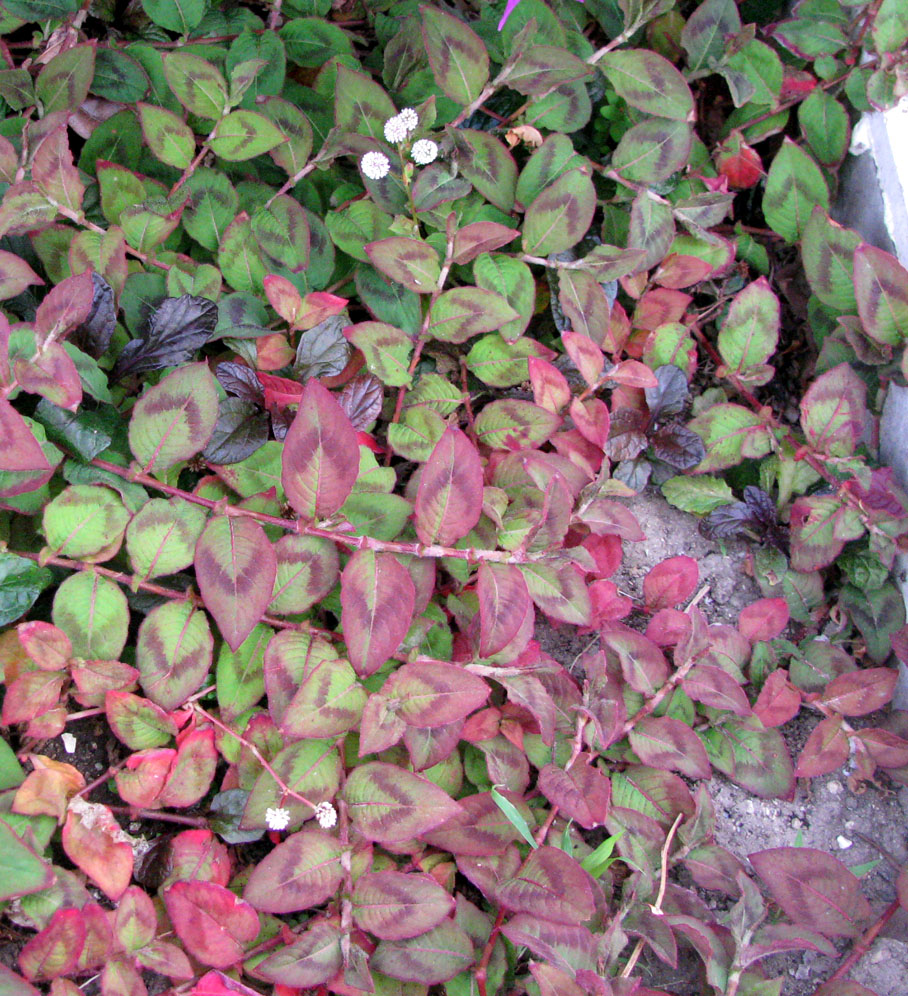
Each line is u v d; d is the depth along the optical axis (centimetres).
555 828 36
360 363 40
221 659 34
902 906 36
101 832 31
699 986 36
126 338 38
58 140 36
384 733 32
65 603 33
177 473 36
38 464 30
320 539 34
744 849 39
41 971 30
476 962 33
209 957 31
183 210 40
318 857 32
